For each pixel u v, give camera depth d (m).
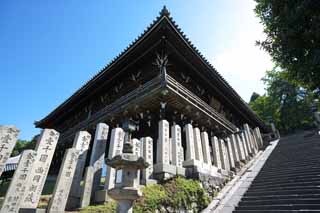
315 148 13.55
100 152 8.44
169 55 14.38
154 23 11.93
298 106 34.66
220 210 7.41
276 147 19.23
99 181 7.70
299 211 5.96
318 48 7.16
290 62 8.52
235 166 13.78
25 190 5.46
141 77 16.06
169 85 12.30
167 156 9.32
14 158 24.88
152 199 6.30
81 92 18.81
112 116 15.16
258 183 9.62
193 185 8.24
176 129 10.23
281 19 8.13
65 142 19.89
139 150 8.74
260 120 26.78
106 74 16.34
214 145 12.88
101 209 5.73
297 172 9.56
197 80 17.17
